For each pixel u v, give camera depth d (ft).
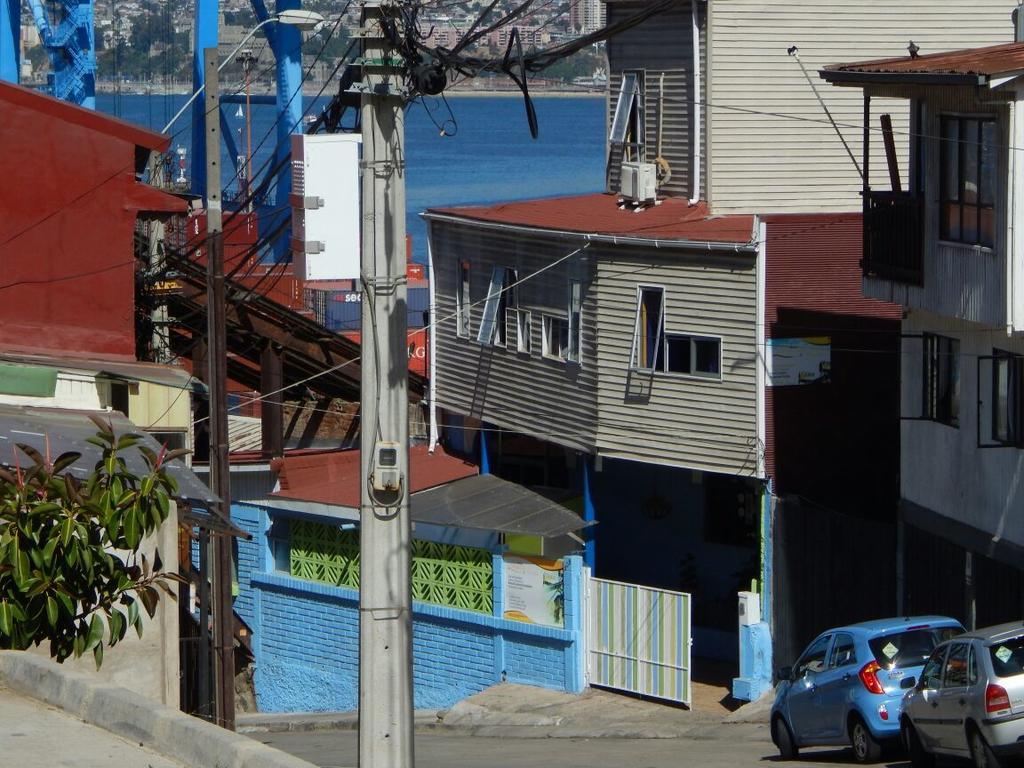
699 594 229.04
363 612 102.17
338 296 351.05
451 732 201.05
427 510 218.79
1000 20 239.71
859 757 145.79
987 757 124.88
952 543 187.93
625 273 211.20
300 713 225.76
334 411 258.98
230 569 159.12
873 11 234.38
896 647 146.82
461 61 105.70
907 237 180.65
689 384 206.08
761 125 230.07
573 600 203.92
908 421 196.65
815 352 202.18
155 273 214.07
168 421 179.52
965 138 170.91
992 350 176.24
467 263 241.55
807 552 201.36
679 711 194.90
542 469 241.55
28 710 81.97
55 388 172.45
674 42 230.89
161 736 74.33
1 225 188.96
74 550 91.71
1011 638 127.13
